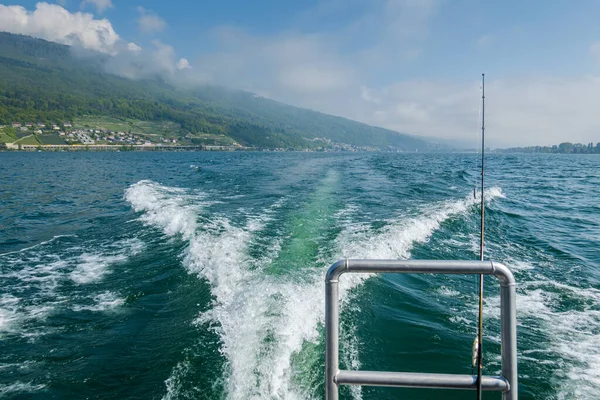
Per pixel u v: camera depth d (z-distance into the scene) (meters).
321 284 5.70
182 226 9.83
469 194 15.95
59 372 4.11
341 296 5.62
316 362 3.87
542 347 4.46
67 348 4.57
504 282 1.16
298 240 8.16
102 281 6.62
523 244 8.92
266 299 5.14
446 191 16.86
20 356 4.43
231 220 10.27
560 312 5.34
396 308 5.36
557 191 19.81
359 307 5.34
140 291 6.12
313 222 9.98
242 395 3.47
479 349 1.34
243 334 4.38
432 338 4.64
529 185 22.39
